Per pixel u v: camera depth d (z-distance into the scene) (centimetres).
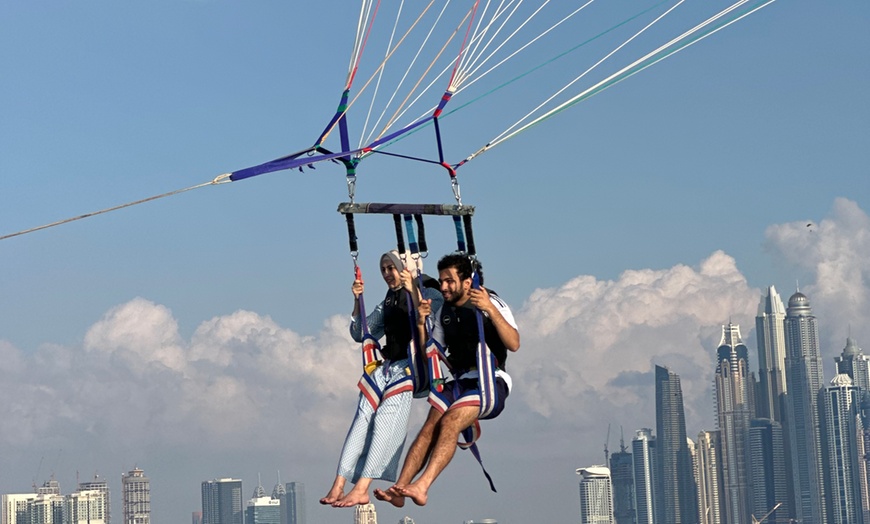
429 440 1109
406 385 1173
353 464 1171
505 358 1142
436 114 1121
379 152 1105
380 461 1161
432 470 1073
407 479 1091
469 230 1127
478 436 1123
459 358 1127
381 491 1063
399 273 1156
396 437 1167
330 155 1055
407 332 1177
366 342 1177
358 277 1162
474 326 1121
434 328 1132
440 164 1121
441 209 1117
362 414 1177
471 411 1097
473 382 1125
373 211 1127
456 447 1089
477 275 1117
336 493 1162
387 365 1186
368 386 1179
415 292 1154
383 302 1192
